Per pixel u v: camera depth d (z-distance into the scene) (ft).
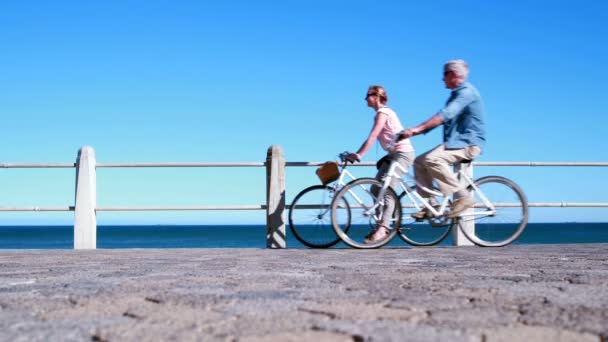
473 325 6.52
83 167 27.89
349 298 8.65
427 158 23.06
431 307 7.80
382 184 23.84
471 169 27.45
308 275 12.10
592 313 7.30
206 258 17.92
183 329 6.40
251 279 11.31
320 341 5.82
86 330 6.40
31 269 14.15
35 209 27.71
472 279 11.27
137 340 5.89
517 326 6.48
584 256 17.90
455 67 22.97
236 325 6.58
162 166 28.22
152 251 22.67
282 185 27.89
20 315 7.38
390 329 6.30
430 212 23.66
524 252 20.22
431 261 16.20
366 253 20.39
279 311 7.50
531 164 27.89
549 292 9.30
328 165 24.80
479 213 24.21
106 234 469.57
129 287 10.03
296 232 25.79
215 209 28.02
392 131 24.12
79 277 11.99
